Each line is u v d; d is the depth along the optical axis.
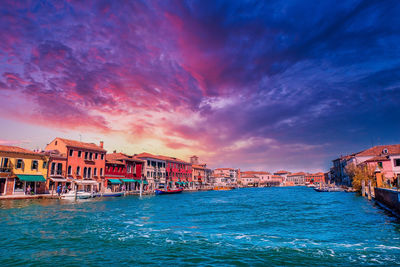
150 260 10.27
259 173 181.75
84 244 12.65
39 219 19.39
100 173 51.59
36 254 10.95
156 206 32.28
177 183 84.25
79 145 48.06
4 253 10.99
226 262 10.00
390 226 16.92
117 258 10.52
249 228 16.98
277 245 12.47
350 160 73.25
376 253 11.05
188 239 13.79
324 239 13.62
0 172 35.44
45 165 41.00
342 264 9.71
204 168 109.00
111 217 21.55
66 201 35.12
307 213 24.66
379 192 30.27
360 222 18.70
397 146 60.84
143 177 66.81
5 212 22.45
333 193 62.56
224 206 33.09
